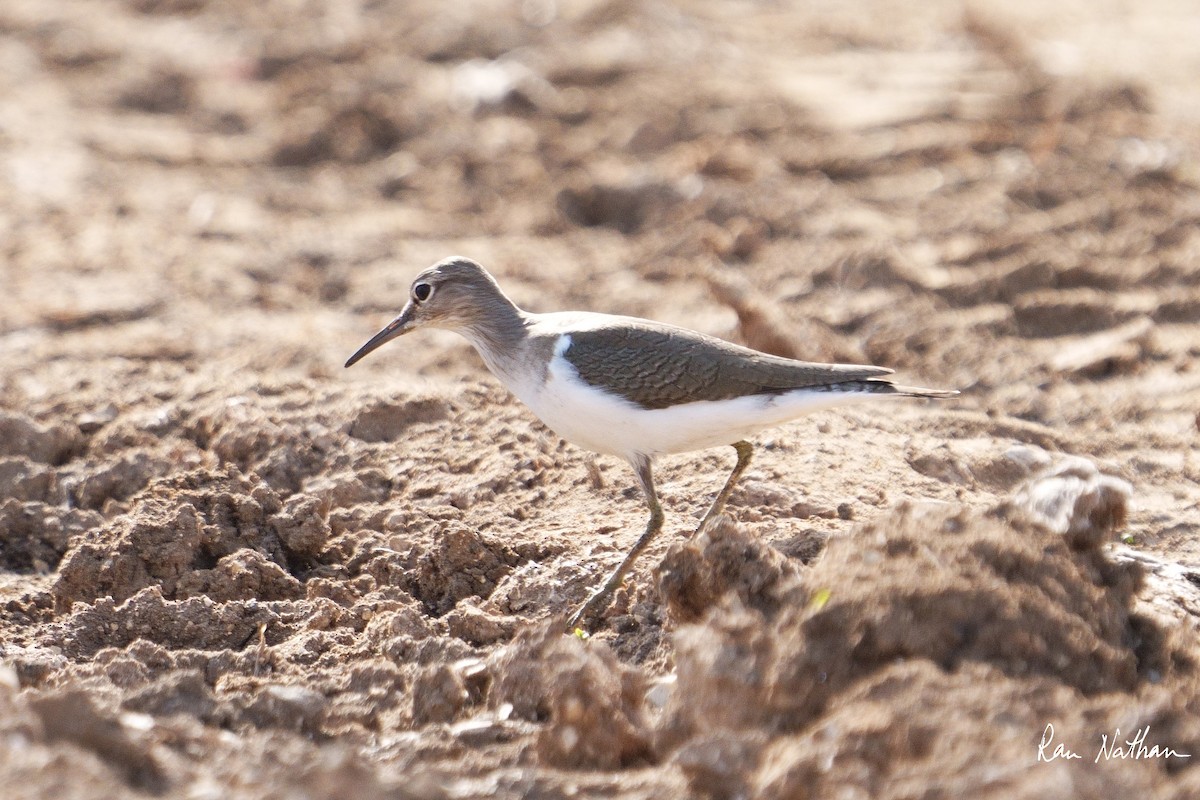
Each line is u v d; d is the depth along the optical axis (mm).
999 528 8180
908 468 12117
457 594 10617
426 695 8492
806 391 10297
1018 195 19562
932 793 6441
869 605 7555
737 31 27453
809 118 22625
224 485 11898
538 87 24656
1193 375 15133
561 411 10539
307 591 10656
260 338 16719
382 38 27969
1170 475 12812
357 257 19719
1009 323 16578
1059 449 13398
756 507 11172
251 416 13438
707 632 7758
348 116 24391
